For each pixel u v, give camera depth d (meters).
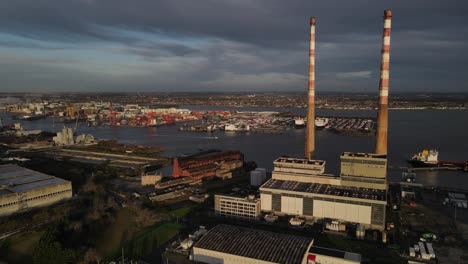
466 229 173.25
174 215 192.00
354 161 193.00
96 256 138.62
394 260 142.25
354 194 180.62
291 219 181.88
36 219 172.62
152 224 178.12
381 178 189.25
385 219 184.88
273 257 128.38
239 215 190.50
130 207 196.38
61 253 132.50
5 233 159.88
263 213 194.25
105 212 184.50
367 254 147.00
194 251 139.50
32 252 146.12
